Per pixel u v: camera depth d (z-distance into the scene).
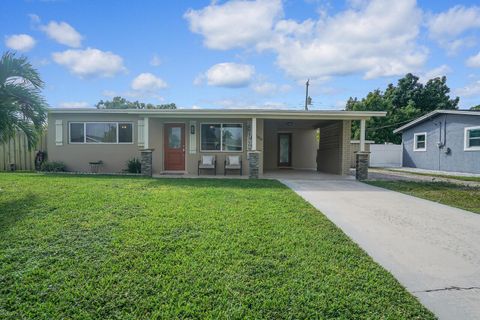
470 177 12.82
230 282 2.82
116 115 12.84
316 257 3.46
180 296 2.57
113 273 2.95
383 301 2.59
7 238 3.80
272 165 17.94
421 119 18.39
